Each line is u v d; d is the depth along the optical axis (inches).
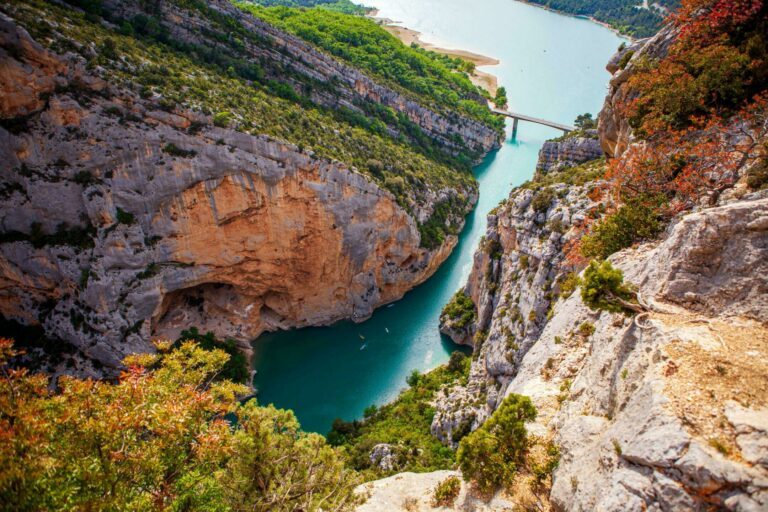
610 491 526.9
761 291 597.3
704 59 1108.5
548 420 890.1
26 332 2176.4
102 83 1993.1
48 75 1934.1
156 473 666.8
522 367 1177.4
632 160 1106.1
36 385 639.1
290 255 2500.0
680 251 676.7
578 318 1032.2
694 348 574.6
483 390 1860.2
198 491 789.9
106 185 2052.2
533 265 1782.7
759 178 816.3
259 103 2522.1
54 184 2021.4
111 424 616.4
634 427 549.6
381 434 1942.7
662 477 482.3
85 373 2128.4
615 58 1689.2
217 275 2412.6
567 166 2650.1
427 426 2010.3
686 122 1114.7
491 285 2230.6
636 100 1250.0
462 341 2647.6
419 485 1039.0
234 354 2439.7
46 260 2066.9
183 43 2704.2
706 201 901.8
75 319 2112.5
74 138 1993.1
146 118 2052.2
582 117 4522.6
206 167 2139.5
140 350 2183.8
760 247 608.1
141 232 2143.2
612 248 1037.2
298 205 2389.3
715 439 475.5
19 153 1980.8
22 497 520.1
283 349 2652.6
